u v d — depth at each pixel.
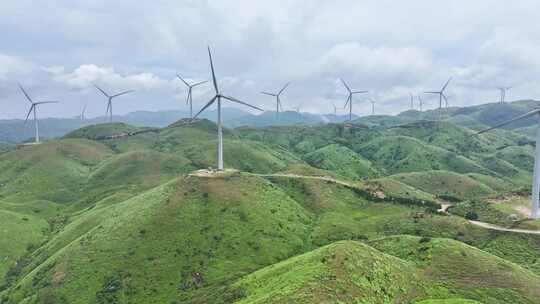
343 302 88.56
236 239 165.88
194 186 198.12
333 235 177.62
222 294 118.06
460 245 129.50
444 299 97.81
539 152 185.88
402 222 186.00
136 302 137.75
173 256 156.88
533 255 150.75
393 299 97.56
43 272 161.88
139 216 179.62
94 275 149.88
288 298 88.81
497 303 103.12
